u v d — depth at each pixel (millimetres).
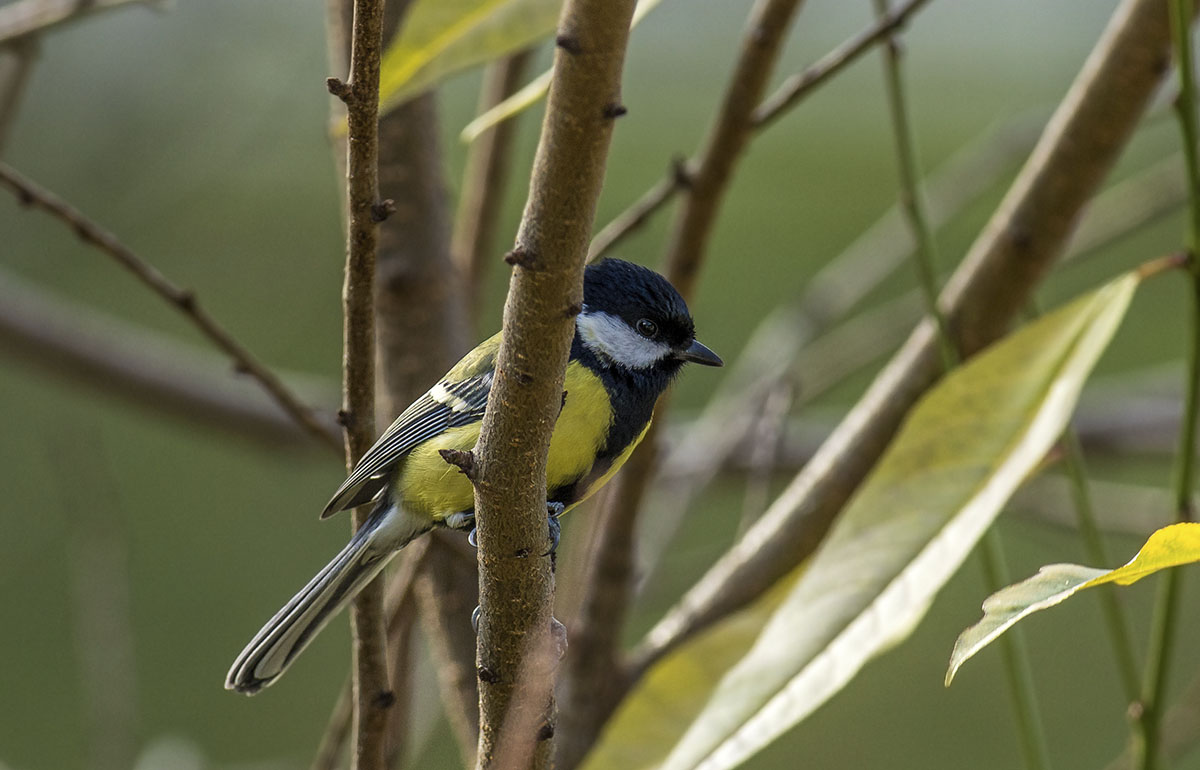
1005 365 5074
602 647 6734
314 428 6000
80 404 15141
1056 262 7535
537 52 7656
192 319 5824
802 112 18094
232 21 11875
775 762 13297
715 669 5059
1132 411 10859
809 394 10422
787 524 6945
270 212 14820
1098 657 13977
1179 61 4754
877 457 6879
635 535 6770
